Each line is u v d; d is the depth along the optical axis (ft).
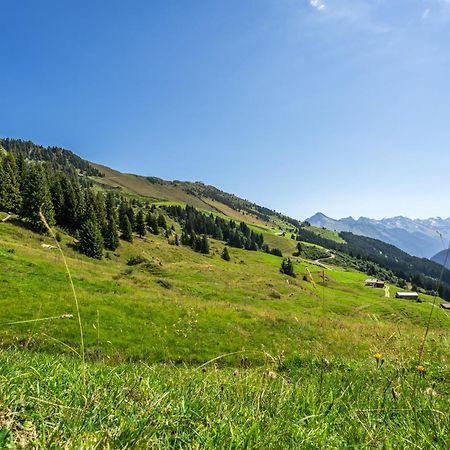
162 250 381.81
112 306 88.89
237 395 13.48
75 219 321.52
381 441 10.25
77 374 14.64
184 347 72.28
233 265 437.58
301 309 166.09
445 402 15.76
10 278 98.58
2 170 280.92
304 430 10.41
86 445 7.59
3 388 10.41
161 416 10.17
